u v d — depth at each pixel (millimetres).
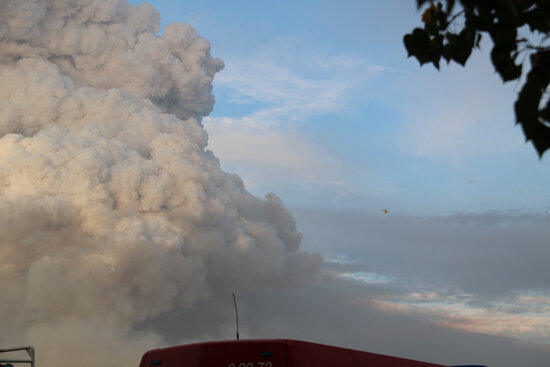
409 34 3121
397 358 9953
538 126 2477
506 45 2662
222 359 8711
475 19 2695
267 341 8688
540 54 2584
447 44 3105
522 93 2527
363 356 9422
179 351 9062
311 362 8617
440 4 3006
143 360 9391
